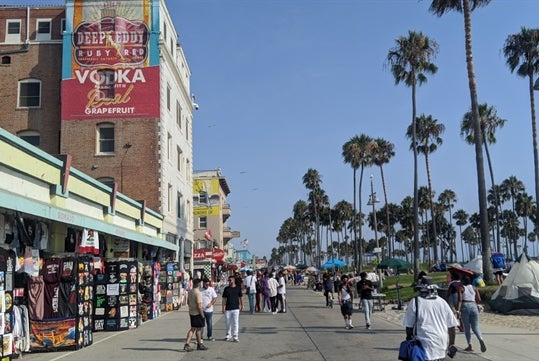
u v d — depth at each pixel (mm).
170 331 18172
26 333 13586
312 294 44844
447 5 31812
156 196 33000
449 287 12547
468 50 30359
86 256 15055
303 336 16000
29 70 35031
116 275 19016
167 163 34875
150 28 34000
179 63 40812
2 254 11203
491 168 66625
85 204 19062
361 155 71250
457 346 13273
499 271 33000
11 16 35562
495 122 64562
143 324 20719
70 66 33781
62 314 14109
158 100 33562
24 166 13742
